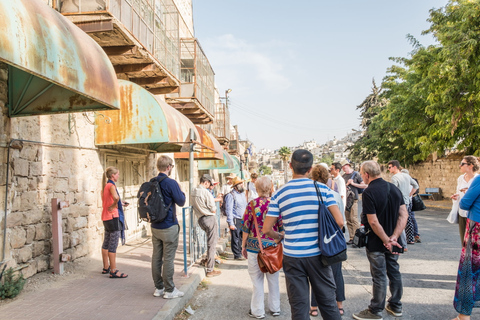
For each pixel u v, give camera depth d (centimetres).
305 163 326
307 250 302
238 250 767
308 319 302
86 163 697
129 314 400
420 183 2861
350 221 862
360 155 3681
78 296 463
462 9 1320
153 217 438
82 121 681
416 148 2491
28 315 396
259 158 14938
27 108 491
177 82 969
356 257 743
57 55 341
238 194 774
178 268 628
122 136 706
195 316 444
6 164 477
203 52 1298
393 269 422
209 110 1383
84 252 679
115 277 555
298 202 310
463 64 1250
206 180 645
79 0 614
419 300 473
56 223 557
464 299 376
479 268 372
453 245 830
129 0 693
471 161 528
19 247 504
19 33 287
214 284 582
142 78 912
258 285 436
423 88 1578
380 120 2769
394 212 406
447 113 1434
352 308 454
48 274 552
